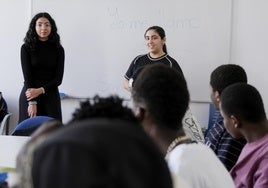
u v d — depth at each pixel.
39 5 3.67
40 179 0.38
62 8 3.64
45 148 0.38
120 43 3.62
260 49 3.46
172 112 0.88
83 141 0.37
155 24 3.54
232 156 1.50
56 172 0.37
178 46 3.53
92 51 3.66
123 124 0.43
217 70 1.68
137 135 0.41
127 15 3.57
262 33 3.44
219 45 3.47
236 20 3.46
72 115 0.60
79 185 0.36
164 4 3.50
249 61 3.47
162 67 0.93
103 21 3.61
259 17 3.42
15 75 3.79
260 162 1.25
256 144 1.28
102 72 3.67
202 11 3.45
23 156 0.46
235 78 1.62
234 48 3.48
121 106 0.60
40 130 0.53
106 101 0.60
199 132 1.70
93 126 0.40
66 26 3.66
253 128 1.26
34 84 3.15
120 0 3.56
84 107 0.60
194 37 3.49
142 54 3.55
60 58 3.22
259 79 3.48
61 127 0.48
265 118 1.27
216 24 3.45
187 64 3.54
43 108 3.19
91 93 3.71
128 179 0.37
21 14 3.71
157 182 0.39
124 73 3.65
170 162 0.88
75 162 0.36
